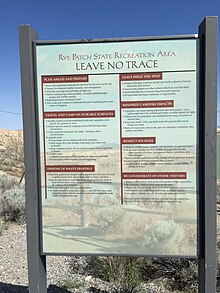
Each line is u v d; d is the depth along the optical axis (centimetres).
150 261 562
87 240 347
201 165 329
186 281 515
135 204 341
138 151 337
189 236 335
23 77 340
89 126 342
